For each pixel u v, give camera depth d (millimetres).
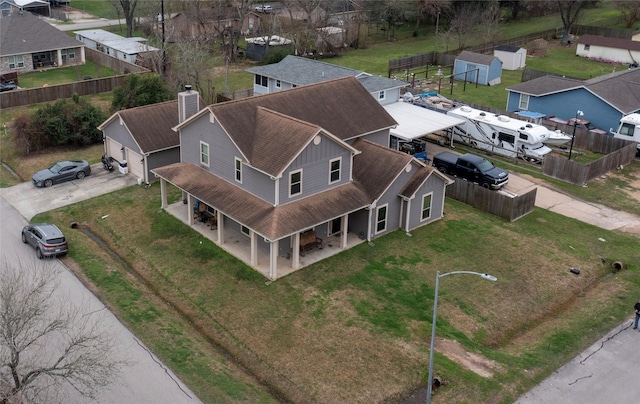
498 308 28609
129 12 84938
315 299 28391
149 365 23844
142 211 36688
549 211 38562
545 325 27719
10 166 44562
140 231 34594
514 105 57094
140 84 51125
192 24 78625
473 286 30062
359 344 25453
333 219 32469
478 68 67562
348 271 30750
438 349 25312
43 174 40500
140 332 25922
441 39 84750
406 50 85125
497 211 37438
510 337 26984
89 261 31500
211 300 28531
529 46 82688
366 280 30062
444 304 28531
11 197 38781
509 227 36156
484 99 62031
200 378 23266
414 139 46906
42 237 31422
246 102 33844
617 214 38656
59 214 36625
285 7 84688
